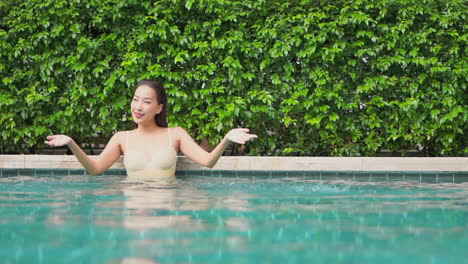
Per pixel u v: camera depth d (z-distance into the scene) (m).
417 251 2.03
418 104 6.04
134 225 2.51
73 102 6.06
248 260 1.88
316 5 6.11
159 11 5.98
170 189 4.04
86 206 3.11
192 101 6.19
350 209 3.09
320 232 2.38
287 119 5.98
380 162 5.26
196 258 1.90
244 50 5.92
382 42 6.01
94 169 4.75
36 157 5.46
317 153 6.44
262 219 2.71
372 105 6.14
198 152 4.81
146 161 4.86
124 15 6.03
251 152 6.30
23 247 2.05
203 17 6.11
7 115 6.17
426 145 6.43
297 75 6.19
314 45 5.92
